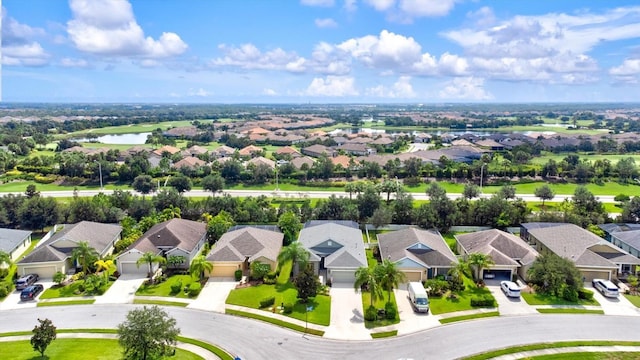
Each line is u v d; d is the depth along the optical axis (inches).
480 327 2144.4
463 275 2763.3
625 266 2751.0
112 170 5605.3
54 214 3538.4
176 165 6018.7
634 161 6761.8
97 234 3117.6
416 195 4901.6
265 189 5285.4
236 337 2054.6
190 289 2470.5
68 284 2600.9
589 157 7445.9
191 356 1893.5
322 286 2509.8
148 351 1706.4
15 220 3592.5
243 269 2783.0
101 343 1990.7
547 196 4387.3
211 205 3838.6
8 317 2228.1
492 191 5128.0
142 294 2481.5
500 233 2950.3
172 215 3614.7
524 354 1921.8
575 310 2314.2
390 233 3196.4
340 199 3846.0
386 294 2491.4
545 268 2519.7
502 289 2534.5
